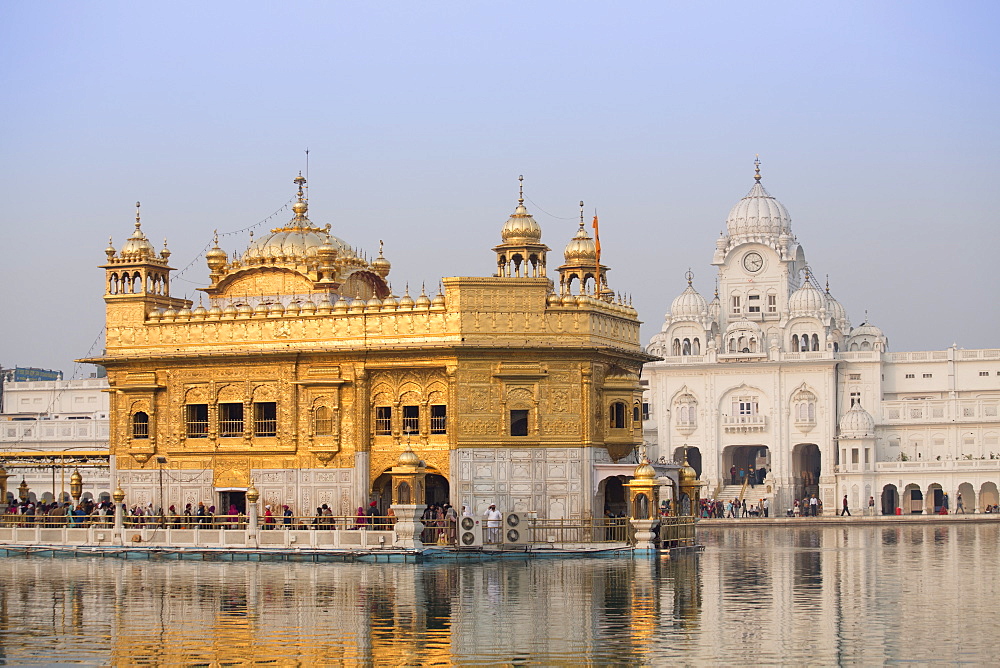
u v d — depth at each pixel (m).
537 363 57.22
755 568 50.84
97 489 99.50
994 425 118.50
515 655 29.64
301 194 72.00
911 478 116.12
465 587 42.09
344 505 58.62
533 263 59.91
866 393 122.56
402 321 58.00
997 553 61.31
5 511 63.47
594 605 37.62
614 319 61.03
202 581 44.47
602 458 58.59
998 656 29.19
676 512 63.41
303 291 65.75
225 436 61.16
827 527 99.50
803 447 129.38
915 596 40.28
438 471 57.19
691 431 125.31
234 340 60.97
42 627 34.12
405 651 30.19
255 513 54.34
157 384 62.19
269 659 29.36
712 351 125.81
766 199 135.62
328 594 40.25
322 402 59.19
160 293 65.19
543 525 56.47
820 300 126.94
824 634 32.22
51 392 119.75
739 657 29.19
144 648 30.83
